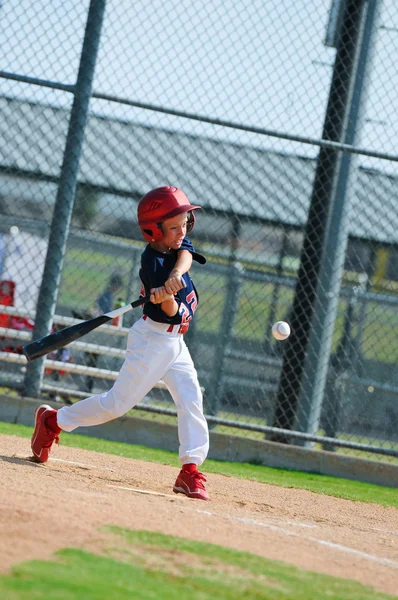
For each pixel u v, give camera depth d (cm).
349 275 2777
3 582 590
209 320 2672
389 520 1364
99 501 953
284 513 1212
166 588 645
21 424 1938
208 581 682
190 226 1237
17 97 2547
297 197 2872
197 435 1207
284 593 683
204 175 2809
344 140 2173
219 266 2633
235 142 2802
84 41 1948
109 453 1697
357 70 2167
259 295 2822
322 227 2198
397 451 1941
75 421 1246
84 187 2670
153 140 2739
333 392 2602
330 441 1955
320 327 2167
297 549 880
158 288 1145
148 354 1180
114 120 2686
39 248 2614
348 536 1066
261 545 862
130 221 2712
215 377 2597
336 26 2159
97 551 720
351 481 1922
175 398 1214
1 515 782
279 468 1948
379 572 843
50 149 2605
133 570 680
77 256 2688
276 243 2878
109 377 2111
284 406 2173
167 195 1178
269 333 2756
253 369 2703
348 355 2655
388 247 2794
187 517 948
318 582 739
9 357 2109
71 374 2408
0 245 2567
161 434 1956
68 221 1958
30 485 1002
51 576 621
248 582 697
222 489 1403
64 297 2736
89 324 1197
